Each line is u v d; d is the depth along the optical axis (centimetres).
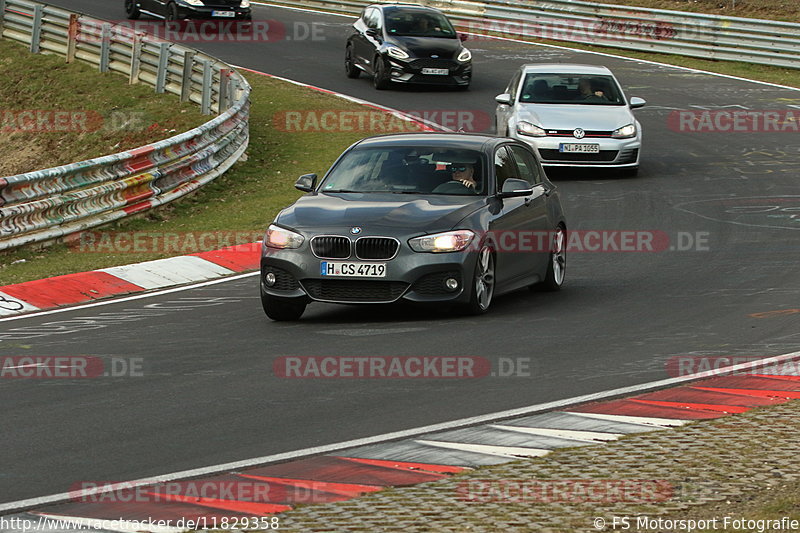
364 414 2795
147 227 6119
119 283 4822
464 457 2405
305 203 4109
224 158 7631
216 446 2538
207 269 5138
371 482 2241
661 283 4675
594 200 6650
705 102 9938
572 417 2728
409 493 2162
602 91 7519
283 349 3550
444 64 10150
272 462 2405
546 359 3378
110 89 10244
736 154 8019
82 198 5856
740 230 5788
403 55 10138
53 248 5594
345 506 2092
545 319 3984
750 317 3969
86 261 5269
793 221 5981
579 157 7144
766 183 7062
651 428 2611
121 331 3925
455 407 2850
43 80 10744
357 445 2520
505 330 3794
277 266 3928
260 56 11788
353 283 3866
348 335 3747
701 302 4259
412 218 3928
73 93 10375
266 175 7569
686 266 5016
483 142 4412
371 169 4275
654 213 6259
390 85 10581
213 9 12144
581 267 5097
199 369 3303
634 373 3191
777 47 11500
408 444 2520
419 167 4256
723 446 2448
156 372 3278
